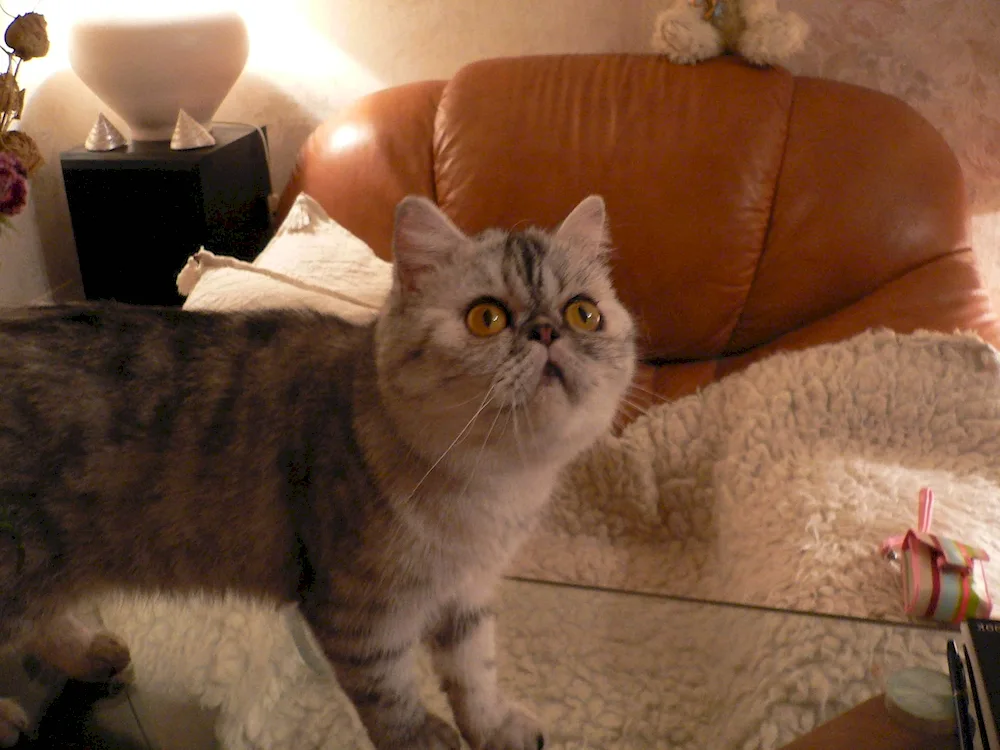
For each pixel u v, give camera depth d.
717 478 1.43
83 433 0.83
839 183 1.61
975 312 1.50
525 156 1.69
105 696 0.90
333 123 1.83
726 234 1.63
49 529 0.84
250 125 2.02
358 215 1.77
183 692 0.90
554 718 0.91
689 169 1.63
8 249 1.90
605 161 1.67
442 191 1.74
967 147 1.88
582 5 1.92
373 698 0.88
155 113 1.83
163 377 0.86
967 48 1.79
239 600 0.96
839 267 1.62
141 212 1.77
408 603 0.86
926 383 1.39
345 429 0.85
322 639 0.88
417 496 0.82
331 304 1.37
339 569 0.84
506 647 0.98
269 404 0.87
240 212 1.90
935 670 0.82
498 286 0.82
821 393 1.42
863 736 0.76
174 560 0.91
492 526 0.87
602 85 1.71
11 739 0.85
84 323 0.88
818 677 0.84
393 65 2.05
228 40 1.81
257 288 1.39
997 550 1.14
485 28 1.98
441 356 0.78
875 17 1.79
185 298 1.81
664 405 1.57
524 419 0.78
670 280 1.66
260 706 0.90
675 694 0.91
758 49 1.66
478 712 0.92
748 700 0.87
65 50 1.96
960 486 1.27
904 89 1.85
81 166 1.74
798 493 1.27
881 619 0.94
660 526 1.52
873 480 1.27
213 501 0.87
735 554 1.28
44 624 0.90
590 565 1.45
